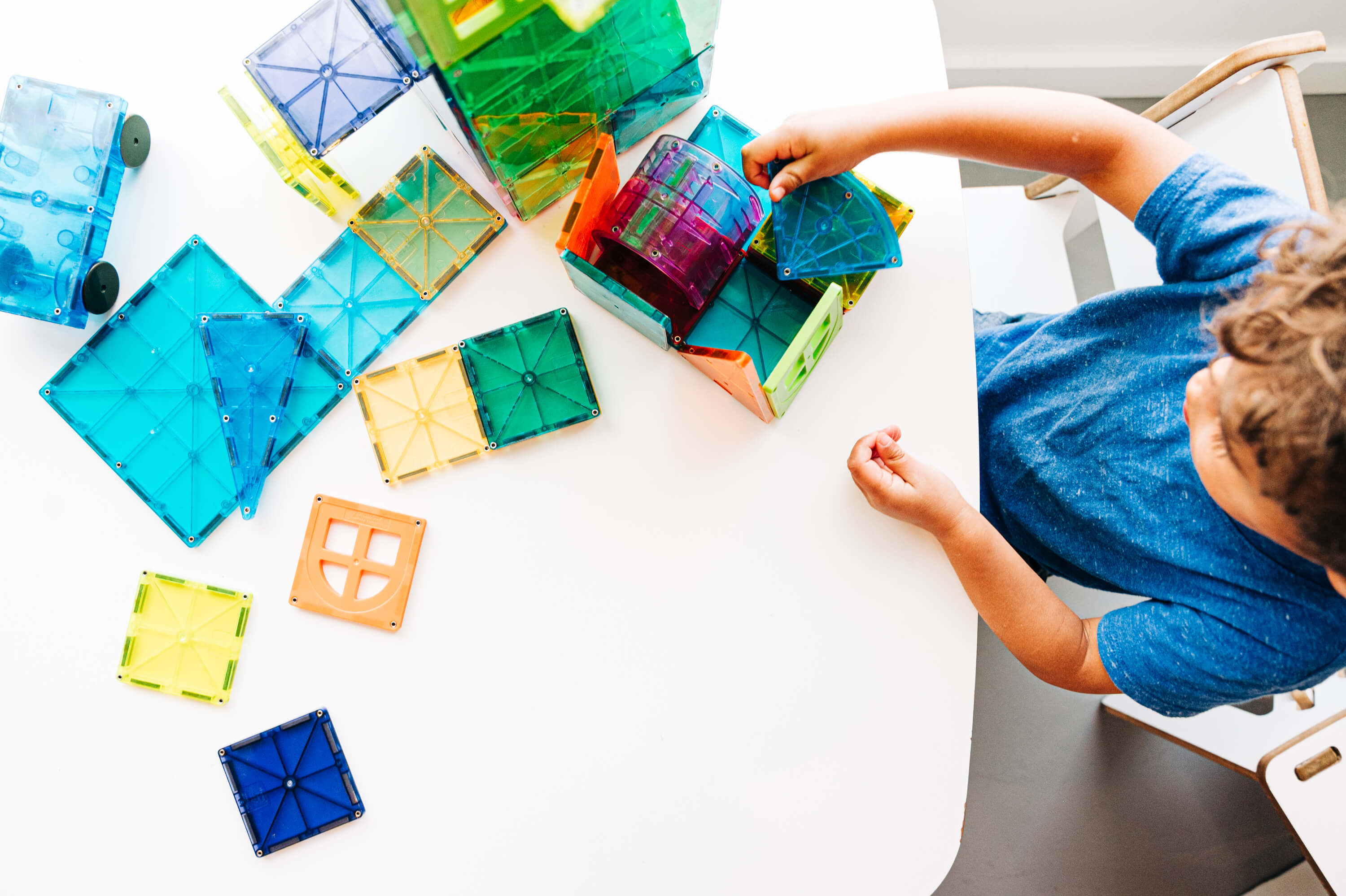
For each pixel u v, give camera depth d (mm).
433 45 484
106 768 671
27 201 651
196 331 688
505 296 689
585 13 534
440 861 666
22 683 672
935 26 703
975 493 672
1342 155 1346
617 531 677
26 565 678
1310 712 923
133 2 697
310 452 682
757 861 663
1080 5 1168
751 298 699
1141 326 658
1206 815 1209
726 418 682
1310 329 461
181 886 666
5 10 694
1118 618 654
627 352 686
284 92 615
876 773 667
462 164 694
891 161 697
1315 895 1158
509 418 679
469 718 670
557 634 673
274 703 672
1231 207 574
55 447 685
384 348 686
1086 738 1221
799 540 675
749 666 672
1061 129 627
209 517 680
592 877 665
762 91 707
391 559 681
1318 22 1229
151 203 691
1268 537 543
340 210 694
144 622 678
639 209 640
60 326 693
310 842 668
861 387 681
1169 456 635
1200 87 731
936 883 659
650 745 669
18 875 662
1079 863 1200
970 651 668
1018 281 970
